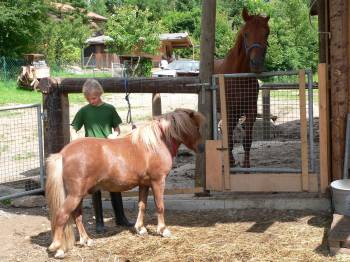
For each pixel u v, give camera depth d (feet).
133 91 20.36
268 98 32.65
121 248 15.72
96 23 178.19
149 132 16.01
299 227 16.99
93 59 146.20
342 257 14.14
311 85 18.56
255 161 27.17
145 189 16.93
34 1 96.63
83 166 14.74
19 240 16.93
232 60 22.54
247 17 21.52
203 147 16.88
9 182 25.49
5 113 53.78
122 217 18.11
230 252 14.94
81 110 17.62
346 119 18.57
